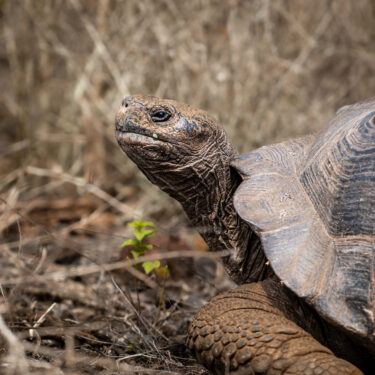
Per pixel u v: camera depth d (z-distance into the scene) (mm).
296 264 3699
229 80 10258
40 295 5781
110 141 11109
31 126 10938
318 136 4742
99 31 10625
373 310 3412
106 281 6562
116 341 4945
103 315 5430
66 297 5789
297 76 11055
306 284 3598
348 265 3604
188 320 5590
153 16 10320
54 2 10844
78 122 11141
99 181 9938
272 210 4078
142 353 4539
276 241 3857
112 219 8820
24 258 6680
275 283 4141
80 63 11141
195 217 5195
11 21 10945
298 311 3990
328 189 4023
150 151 4746
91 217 7500
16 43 10930
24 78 10867
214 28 10500
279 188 4281
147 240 5859
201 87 10117
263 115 10430
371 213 3717
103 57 10305
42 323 5059
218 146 4988
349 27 11602
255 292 4098
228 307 3920
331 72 11805
